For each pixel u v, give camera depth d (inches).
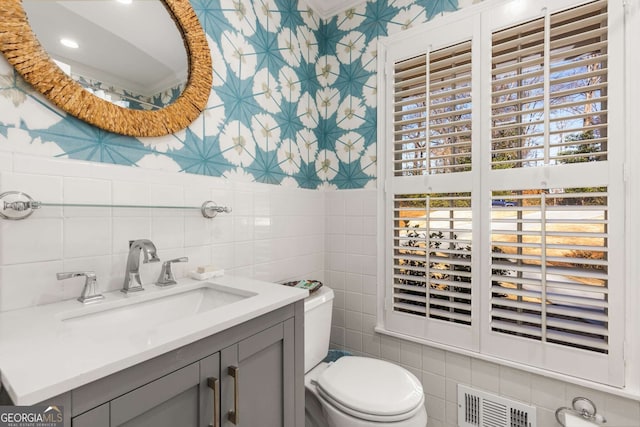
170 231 43.9
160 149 43.3
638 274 43.1
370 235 68.4
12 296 30.2
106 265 37.2
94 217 36.3
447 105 57.3
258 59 59.2
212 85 50.4
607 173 44.7
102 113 36.6
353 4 71.9
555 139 49.3
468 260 56.2
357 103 71.1
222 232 51.3
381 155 67.1
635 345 43.3
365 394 44.9
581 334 47.9
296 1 69.0
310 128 72.6
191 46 46.3
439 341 58.8
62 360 20.5
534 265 50.4
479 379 55.0
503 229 52.9
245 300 34.7
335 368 52.2
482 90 54.4
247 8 57.1
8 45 30.1
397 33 64.9
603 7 45.6
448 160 59.2
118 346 22.7
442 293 57.8
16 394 16.7
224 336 28.9
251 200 56.8
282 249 63.4
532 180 50.1
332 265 74.1
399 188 64.1
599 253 46.5
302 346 39.3
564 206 47.3
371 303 67.9
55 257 33.1
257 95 58.9
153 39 42.5
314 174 73.6
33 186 31.7
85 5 36.2
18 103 31.1
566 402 47.9
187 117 45.6
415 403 43.6
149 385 22.9
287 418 36.8
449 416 57.9
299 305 38.8
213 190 50.0
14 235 30.4
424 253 61.7
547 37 48.1
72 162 34.5
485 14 54.3
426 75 59.9
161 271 41.4
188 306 40.8
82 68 35.5
